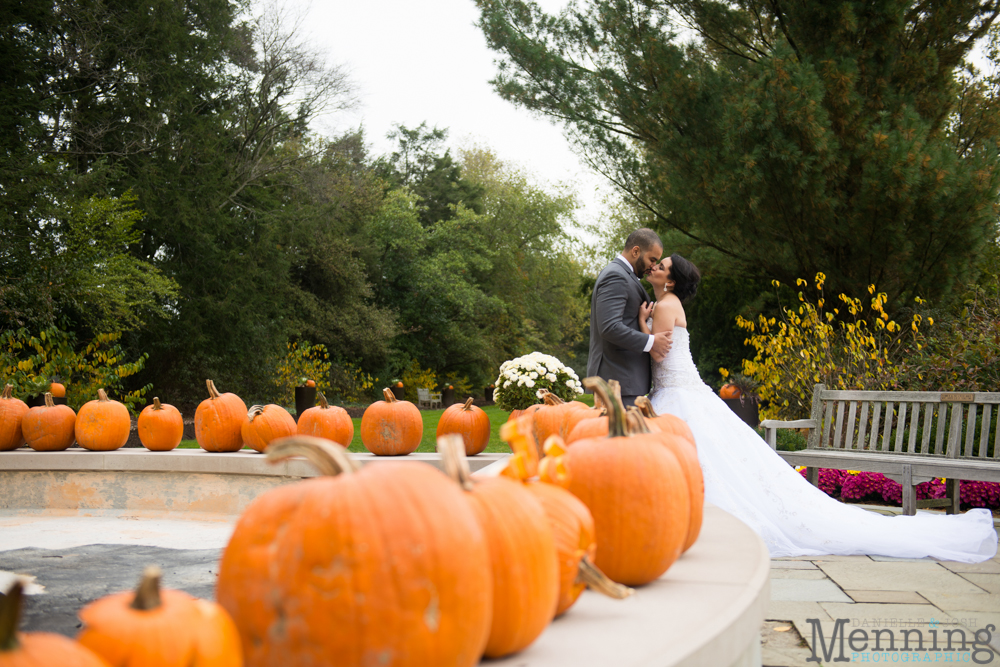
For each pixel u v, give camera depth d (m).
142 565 3.60
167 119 18.23
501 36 11.99
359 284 26.89
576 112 12.09
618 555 1.74
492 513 1.29
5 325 11.67
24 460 5.34
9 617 0.74
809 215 9.93
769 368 8.57
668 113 11.12
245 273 20.03
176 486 5.27
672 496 1.79
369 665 0.98
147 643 0.87
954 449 5.20
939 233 9.27
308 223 22.62
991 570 3.78
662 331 4.41
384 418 5.24
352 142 25.92
